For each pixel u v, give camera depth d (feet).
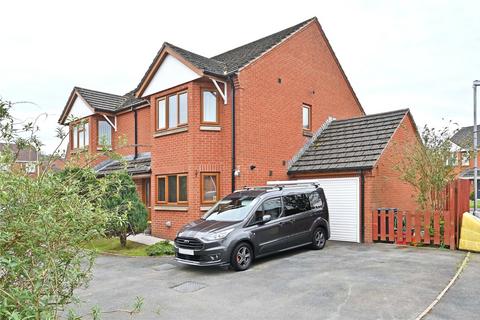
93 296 23.11
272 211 32.24
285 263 30.45
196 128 42.73
